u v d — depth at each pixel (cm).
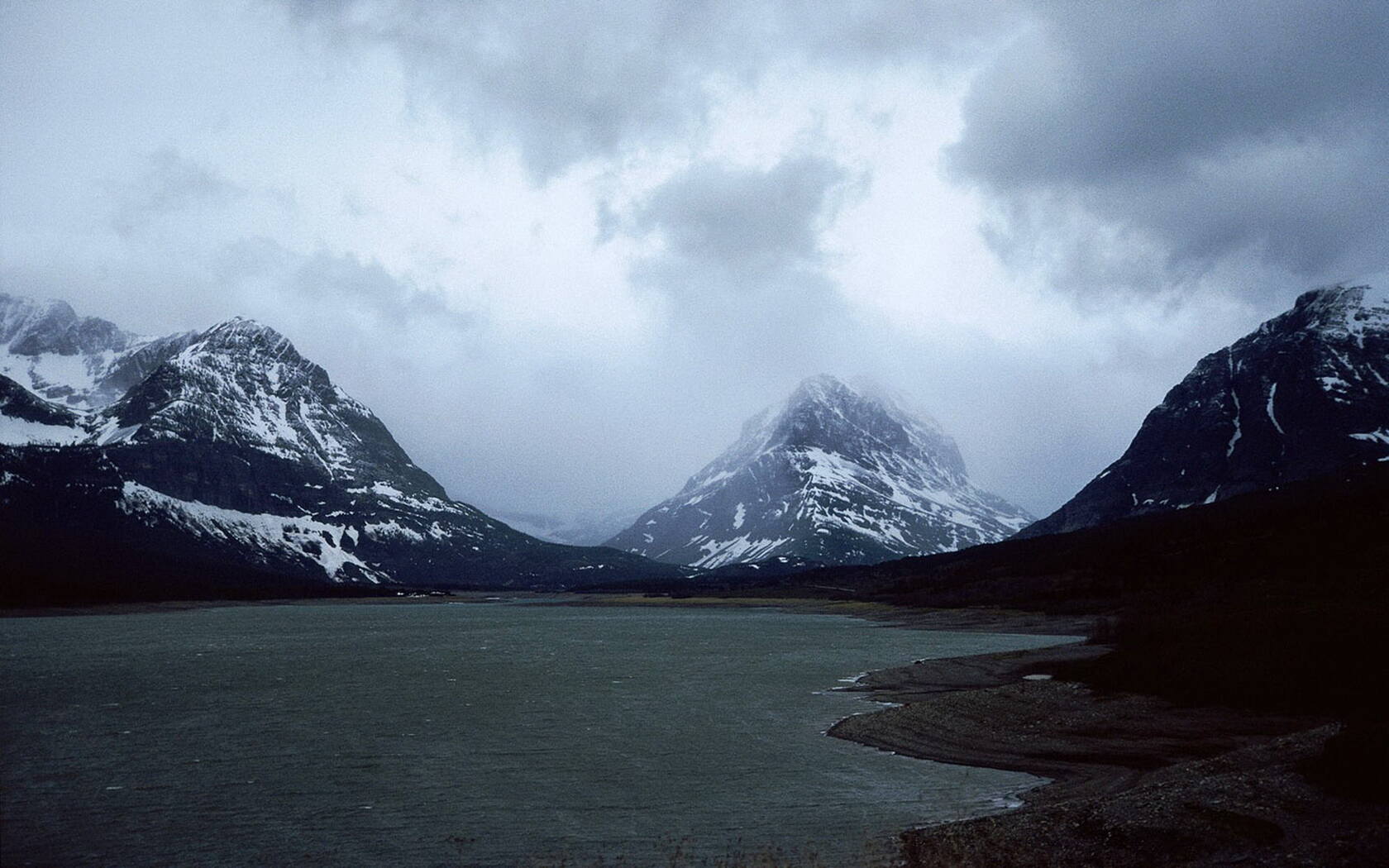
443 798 4228
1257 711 5416
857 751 5141
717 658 10981
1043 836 3275
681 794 4234
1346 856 2678
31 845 3569
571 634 16288
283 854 3438
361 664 10544
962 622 16888
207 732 5944
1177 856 2912
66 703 7356
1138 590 16138
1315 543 14762
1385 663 5647
